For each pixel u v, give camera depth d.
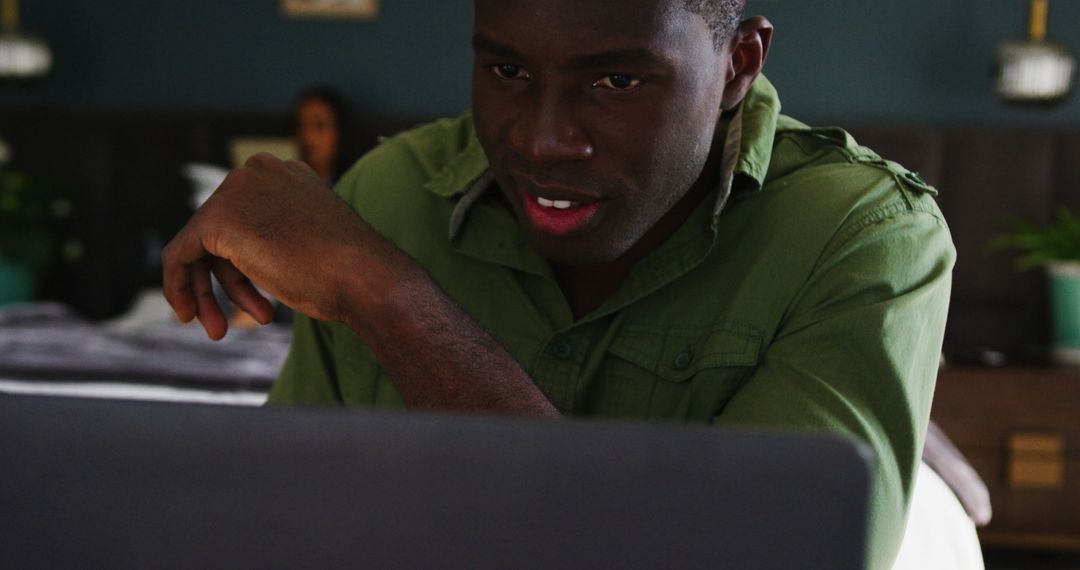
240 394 2.27
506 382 0.68
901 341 0.77
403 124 3.91
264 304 0.79
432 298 0.69
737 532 0.39
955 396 3.01
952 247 0.86
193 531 0.40
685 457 0.39
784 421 0.74
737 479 0.38
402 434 0.40
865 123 3.79
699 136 0.74
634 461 0.39
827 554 0.38
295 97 4.06
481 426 0.39
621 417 0.87
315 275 0.70
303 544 0.40
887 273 0.79
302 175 0.76
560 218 0.74
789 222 0.85
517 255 0.89
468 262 0.93
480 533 0.39
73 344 2.63
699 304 0.86
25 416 0.40
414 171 1.00
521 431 0.39
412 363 0.68
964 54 3.79
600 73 0.69
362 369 0.93
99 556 0.41
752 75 0.82
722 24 0.74
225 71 4.07
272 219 0.73
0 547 0.41
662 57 0.69
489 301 0.91
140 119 3.95
